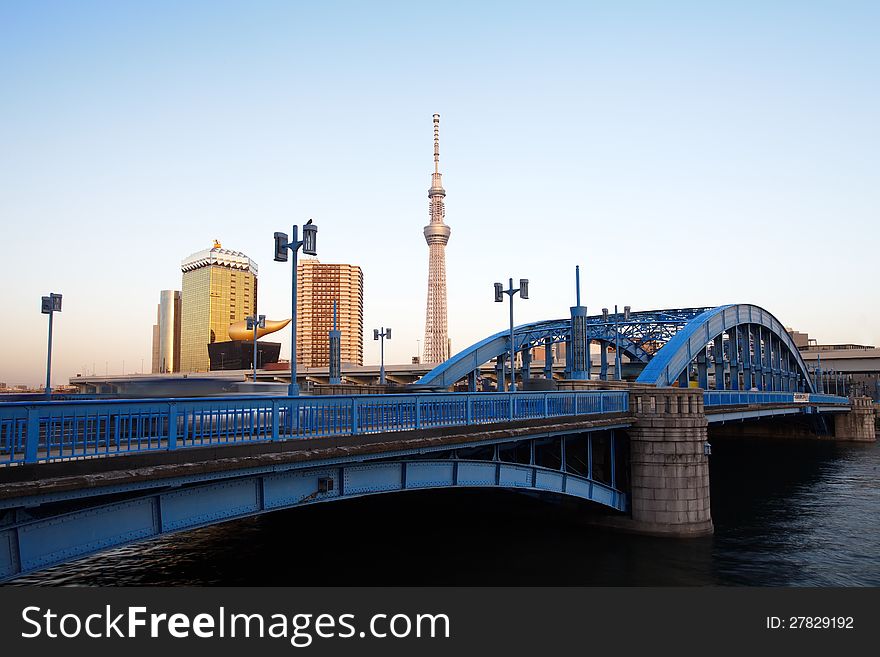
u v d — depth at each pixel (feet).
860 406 358.84
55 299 116.06
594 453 114.42
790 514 133.90
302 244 73.26
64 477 37.58
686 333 170.81
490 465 78.64
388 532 104.73
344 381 439.22
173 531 45.68
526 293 124.06
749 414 183.73
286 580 79.61
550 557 90.33
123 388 113.39
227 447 46.80
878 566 91.50
